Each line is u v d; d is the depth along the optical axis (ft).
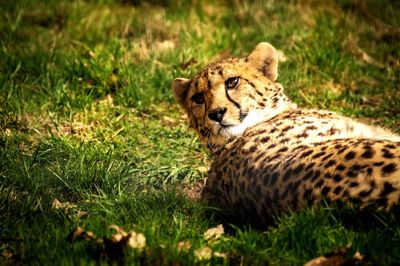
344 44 50.44
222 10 58.18
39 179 32.17
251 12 55.72
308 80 45.73
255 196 27.37
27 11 55.36
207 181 31.07
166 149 37.91
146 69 45.39
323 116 32.42
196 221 27.37
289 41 50.19
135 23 54.34
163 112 42.86
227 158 29.86
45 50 47.39
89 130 39.63
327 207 24.44
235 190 28.63
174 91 35.22
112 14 57.26
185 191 33.60
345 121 31.35
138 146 38.37
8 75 43.32
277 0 58.13
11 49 47.42
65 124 40.29
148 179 34.27
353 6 58.23
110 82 44.55
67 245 24.56
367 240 23.39
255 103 33.24
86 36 51.78
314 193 24.90
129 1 59.82
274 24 53.42
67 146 36.27
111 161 34.65
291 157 26.55
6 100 40.96
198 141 38.68
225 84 32.86
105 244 24.26
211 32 52.65
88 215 28.63
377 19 55.93
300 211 25.03
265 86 33.78
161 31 52.26
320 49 48.47
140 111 42.75
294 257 23.63
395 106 42.47
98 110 41.86
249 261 23.85
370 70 48.19
